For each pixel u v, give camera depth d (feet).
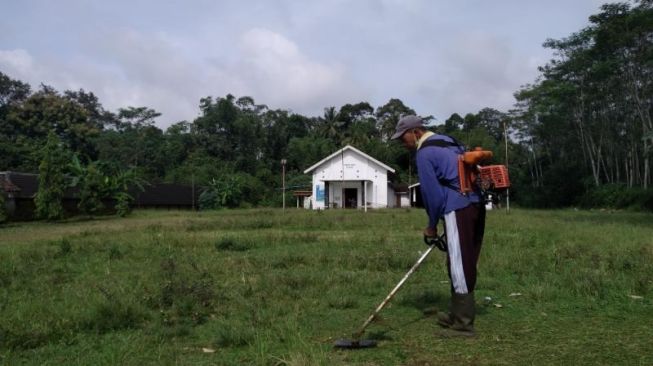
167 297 17.37
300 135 248.73
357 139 213.66
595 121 140.46
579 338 12.96
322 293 18.94
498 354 11.82
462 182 13.76
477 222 14.25
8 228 72.84
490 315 15.65
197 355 12.41
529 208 147.43
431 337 13.34
